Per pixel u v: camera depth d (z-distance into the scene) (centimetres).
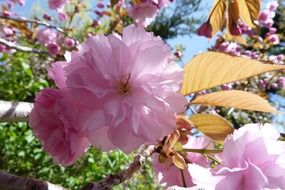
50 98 13
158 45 13
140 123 13
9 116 18
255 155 14
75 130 13
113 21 74
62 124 13
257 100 15
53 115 13
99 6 93
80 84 13
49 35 79
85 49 14
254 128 14
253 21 30
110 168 70
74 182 69
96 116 13
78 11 85
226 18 31
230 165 14
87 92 13
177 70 13
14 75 79
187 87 15
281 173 14
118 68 13
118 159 70
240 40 38
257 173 13
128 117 13
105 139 13
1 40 56
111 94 13
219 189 14
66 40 75
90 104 13
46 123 13
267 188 13
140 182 78
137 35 13
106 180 14
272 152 14
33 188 13
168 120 13
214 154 16
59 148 13
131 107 13
